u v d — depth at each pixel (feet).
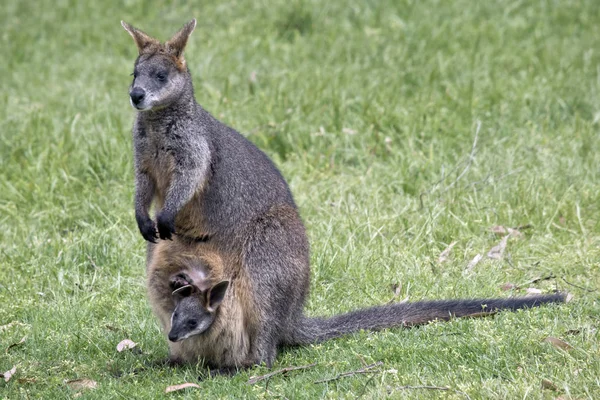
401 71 57.21
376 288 35.50
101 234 39.45
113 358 30.48
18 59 66.49
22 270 37.78
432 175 44.60
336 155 48.16
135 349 31.17
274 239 29.96
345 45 62.13
